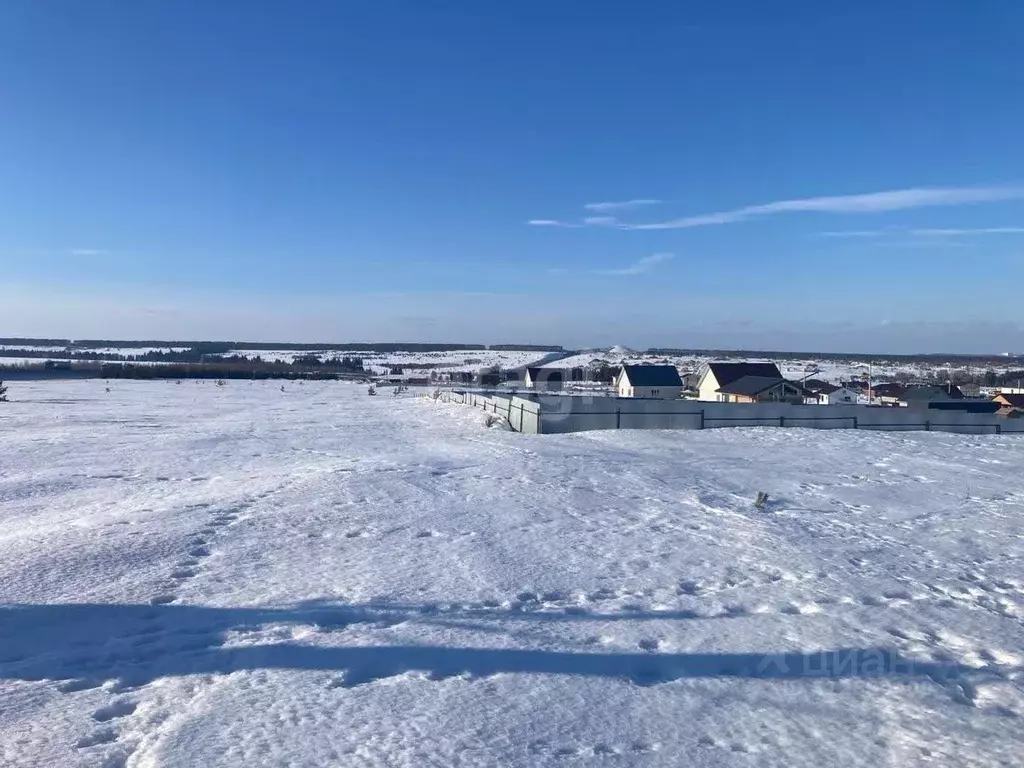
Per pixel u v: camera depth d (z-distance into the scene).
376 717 4.59
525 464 17.91
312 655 5.61
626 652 5.81
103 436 28.00
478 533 10.17
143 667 5.39
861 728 4.61
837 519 11.85
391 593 7.24
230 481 15.60
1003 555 9.65
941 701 5.03
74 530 10.06
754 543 9.86
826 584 7.93
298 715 4.60
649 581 7.94
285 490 13.60
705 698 5.01
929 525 11.55
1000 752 4.31
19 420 36.84
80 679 5.17
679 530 10.66
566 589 7.58
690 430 27.06
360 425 34.59
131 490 14.79
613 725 4.57
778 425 29.72
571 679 5.27
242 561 8.48
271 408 49.28
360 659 5.55
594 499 13.12
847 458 20.06
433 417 39.88
